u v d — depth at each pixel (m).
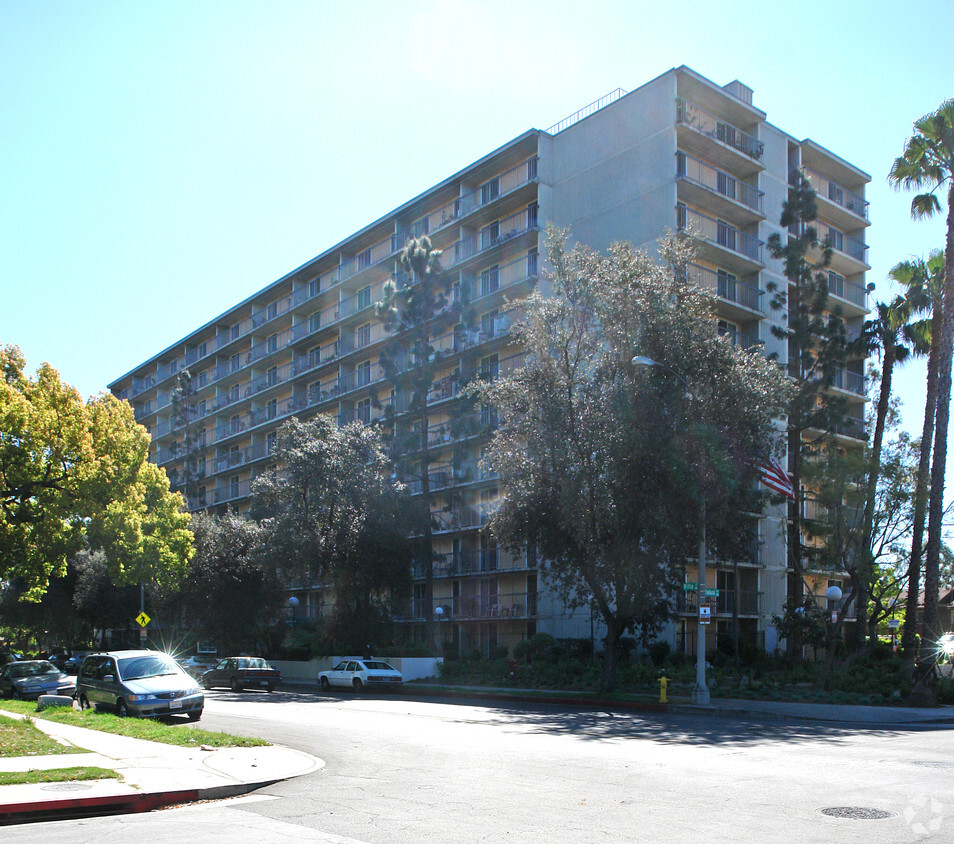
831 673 28.94
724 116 44.34
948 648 29.81
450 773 11.53
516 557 30.70
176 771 11.22
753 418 26.31
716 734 16.62
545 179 45.19
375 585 41.19
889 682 27.12
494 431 30.14
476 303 46.84
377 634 41.84
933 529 25.73
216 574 46.34
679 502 25.66
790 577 40.50
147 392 88.56
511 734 16.72
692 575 38.81
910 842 7.15
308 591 56.47
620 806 8.96
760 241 43.62
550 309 27.97
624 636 37.31
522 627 44.09
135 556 41.25
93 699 20.59
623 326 26.53
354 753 13.90
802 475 32.81
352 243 58.72
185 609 50.31
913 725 19.73
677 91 41.03
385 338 53.50
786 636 36.72
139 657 20.56
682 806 8.91
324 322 62.38
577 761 12.55
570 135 45.34
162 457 85.88
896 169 29.30
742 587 41.34
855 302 50.00
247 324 73.25
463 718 20.81
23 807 8.92
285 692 35.44
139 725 16.33
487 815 8.59
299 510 40.00
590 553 26.89
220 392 75.75
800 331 36.75
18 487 28.28
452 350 47.38
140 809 9.56
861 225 51.47
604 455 25.92
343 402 57.97
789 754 13.24
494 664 37.03
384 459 41.78
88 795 9.40
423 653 40.44
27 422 27.73
